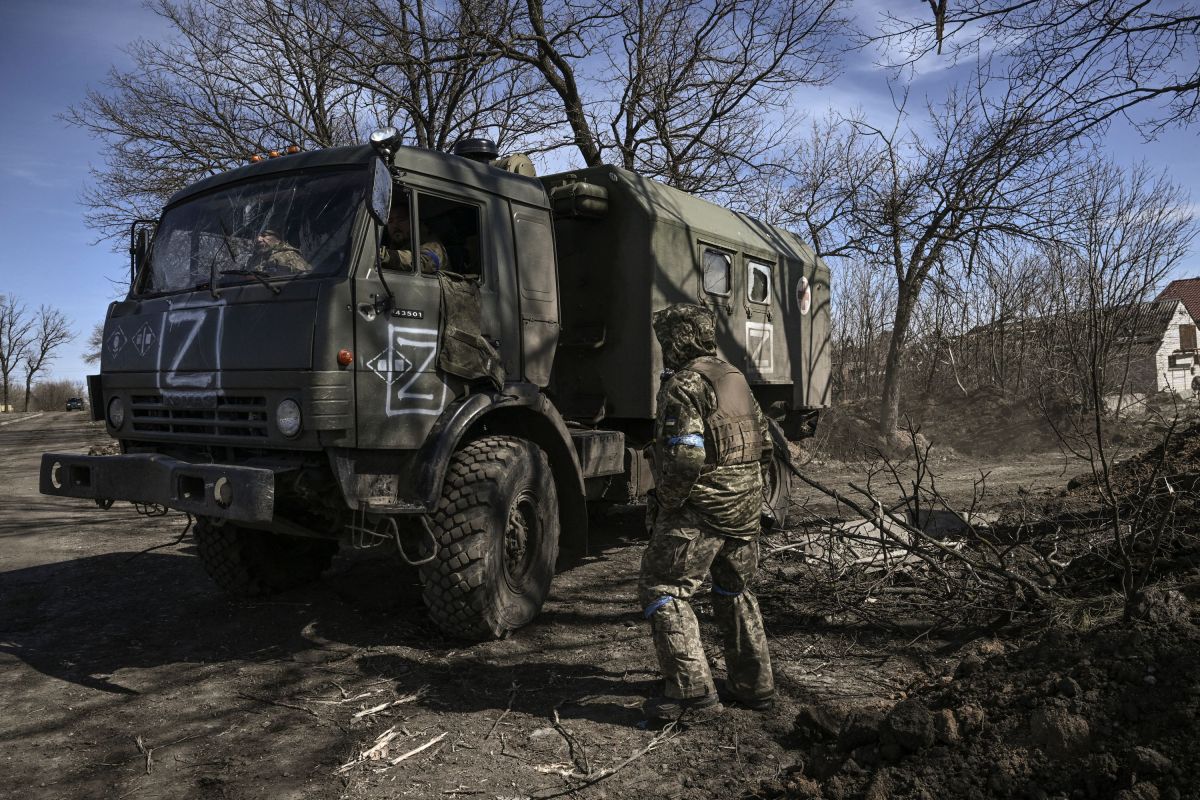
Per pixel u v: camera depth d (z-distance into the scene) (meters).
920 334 21.48
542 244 5.29
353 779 2.95
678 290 6.18
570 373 6.23
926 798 2.54
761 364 7.50
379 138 3.81
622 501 5.98
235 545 5.16
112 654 4.39
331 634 4.62
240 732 3.37
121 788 2.91
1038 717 2.67
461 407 4.32
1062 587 4.21
